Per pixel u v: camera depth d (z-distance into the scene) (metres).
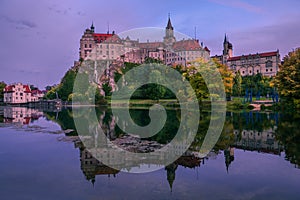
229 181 12.16
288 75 49.53
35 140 25.14
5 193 11.23
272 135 25.22
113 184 12.02
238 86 89.62
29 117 53.91
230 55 192.75
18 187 11.92
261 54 169.25
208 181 12.19
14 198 10.70
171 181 12.27
